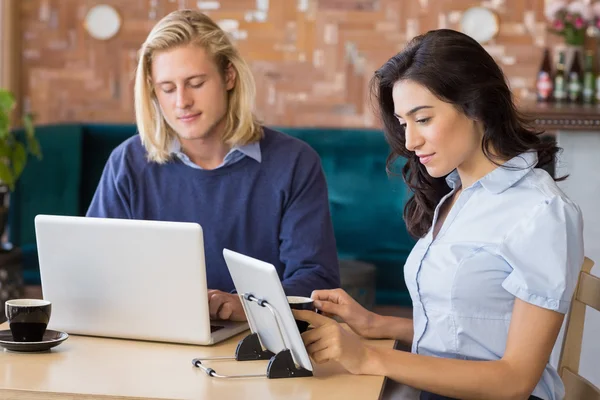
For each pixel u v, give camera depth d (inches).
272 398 73.9
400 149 93.6
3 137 197.9
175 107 110.6
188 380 78.8
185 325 89.7
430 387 79.4
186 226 85.8
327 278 114.0
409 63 83.7
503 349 84.0
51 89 260.5
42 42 259.8
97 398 74.1
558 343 114.4
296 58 251.8
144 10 255.8
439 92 81.8
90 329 93.0
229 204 117.0
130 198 118.0
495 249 83.2
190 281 87.7
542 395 85.0
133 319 91.0
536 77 243.0
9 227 211.9
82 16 257.9
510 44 243.8
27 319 86.6
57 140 231.1
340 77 250.5
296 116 253.1
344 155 233.9
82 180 244.4
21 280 199.8
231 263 86.4
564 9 229.6
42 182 224.5
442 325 85.9
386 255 215.2
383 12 248.1
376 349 81.7
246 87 114.4
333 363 84.5
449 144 83.0
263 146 118.8
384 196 229.9
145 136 115.0
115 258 89.4
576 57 231.0
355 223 229.5
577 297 91.6
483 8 243.1
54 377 78.8
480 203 86.0
